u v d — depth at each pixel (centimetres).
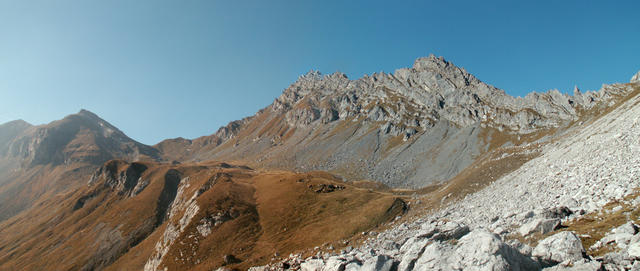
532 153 12338
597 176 4044
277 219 11944
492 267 1869
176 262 10494
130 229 17238
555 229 2786
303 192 13900
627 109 10925
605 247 2066
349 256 3406
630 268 1645
